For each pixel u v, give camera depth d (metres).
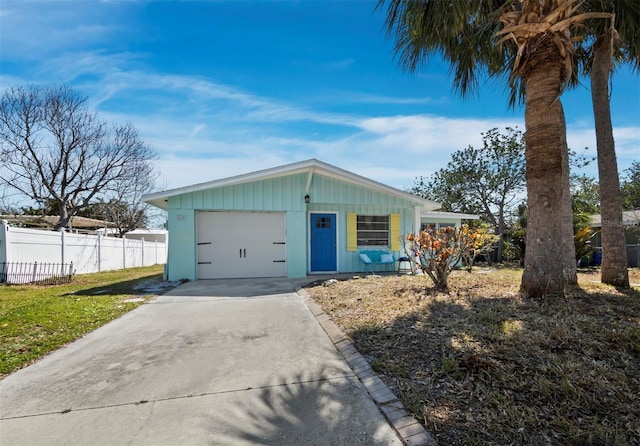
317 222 10.13
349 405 2.29
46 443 1.94
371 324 3.98
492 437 1.86
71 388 2.62
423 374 2.64
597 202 21.14
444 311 4.29
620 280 5.68
